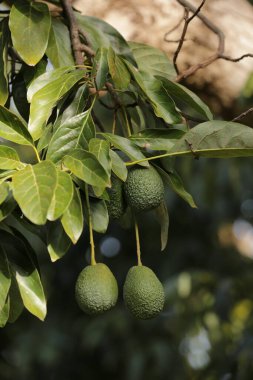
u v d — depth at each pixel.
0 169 1.36
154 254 5.04
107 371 5.10
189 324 4.00
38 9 1.69
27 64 1.64
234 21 2.46
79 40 1.77
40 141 1.45
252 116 2.39
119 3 2.46
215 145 1.48
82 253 5.23
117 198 1.48
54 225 1.37
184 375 4.56
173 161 1.53
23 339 4.80
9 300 1.53
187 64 2.44
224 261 4.92
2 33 1.75
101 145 1.38
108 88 1.67
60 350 4.92
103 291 1.42
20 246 1.46
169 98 1.59
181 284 3.87
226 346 3.94
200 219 4.92
